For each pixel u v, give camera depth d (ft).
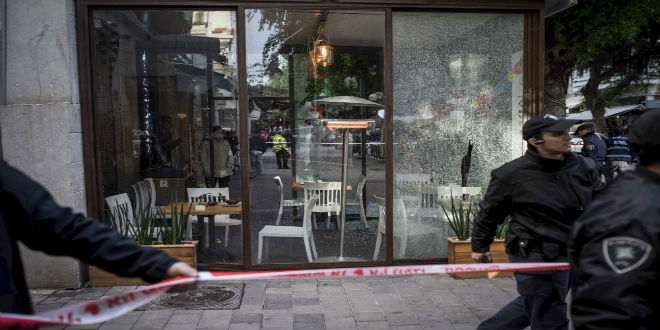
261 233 17.70
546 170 8.91
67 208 5.09
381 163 17.94
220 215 17.78
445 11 17.61
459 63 18.01
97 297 14.84
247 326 12.39
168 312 13.30
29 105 15.08
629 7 35.50
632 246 4.50
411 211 18.22
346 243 18.08
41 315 4.96
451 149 18.21
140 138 17.26
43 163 15.21
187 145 17.57
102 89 16.61
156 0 16.37
